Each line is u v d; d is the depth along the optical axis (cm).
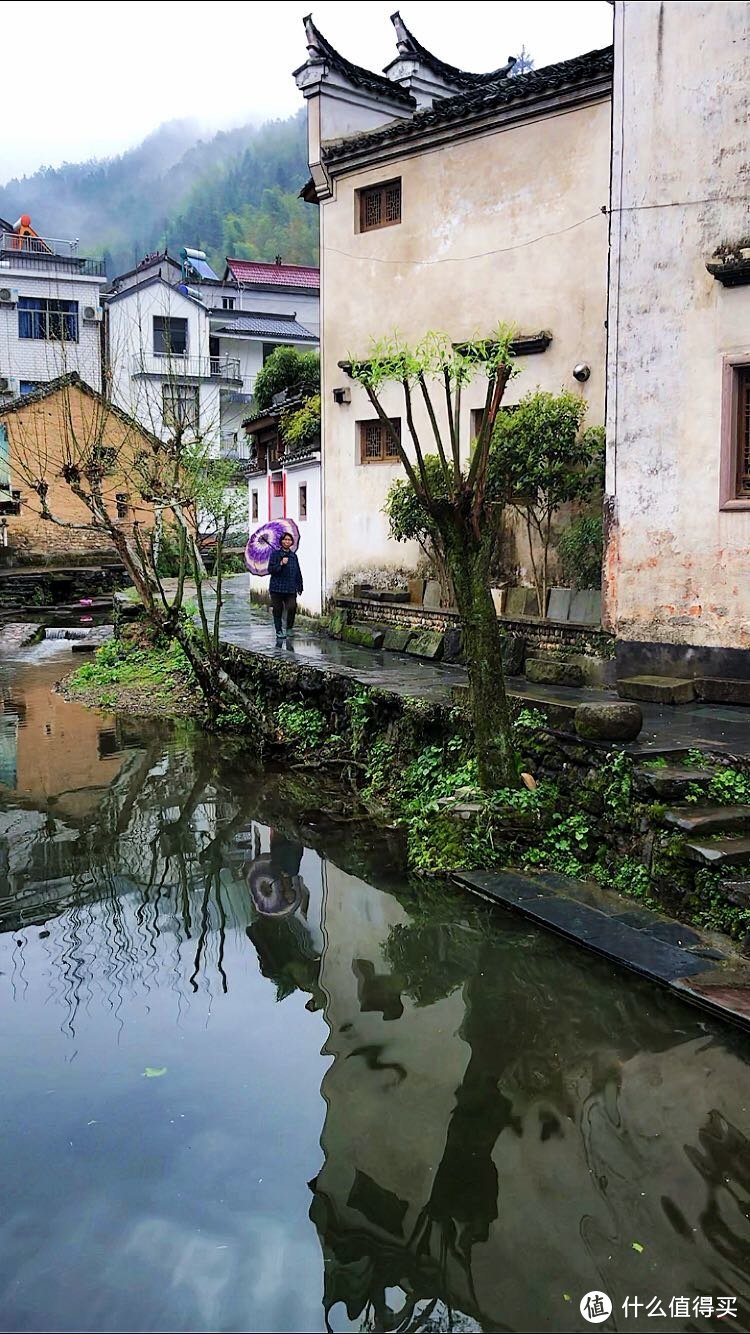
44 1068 484
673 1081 454
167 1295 344
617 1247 360
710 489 940
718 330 923
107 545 3033
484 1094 453
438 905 667
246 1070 481
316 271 4262
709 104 914
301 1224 376
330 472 1622
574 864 691
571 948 584
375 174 1498
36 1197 392
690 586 961
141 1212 383
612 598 1025
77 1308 339
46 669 1839
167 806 947
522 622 1192
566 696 955
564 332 1290
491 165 1350
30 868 782
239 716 1262
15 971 597
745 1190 385
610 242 1001
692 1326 326
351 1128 431
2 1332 330
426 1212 380
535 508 1312
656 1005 514
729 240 910
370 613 1512
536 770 763
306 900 706
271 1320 334
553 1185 391
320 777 1038
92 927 664
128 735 1265
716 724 797
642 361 981
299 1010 542
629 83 970
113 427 2736
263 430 2066
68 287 3316
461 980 564
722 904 575
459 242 1400
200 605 1314
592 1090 452
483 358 894
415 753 924
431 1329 329
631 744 707
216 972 591
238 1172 405
